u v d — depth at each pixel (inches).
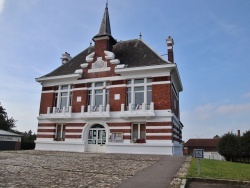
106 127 919.7
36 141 1027.9
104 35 1013.8
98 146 934.4
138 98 907.4
